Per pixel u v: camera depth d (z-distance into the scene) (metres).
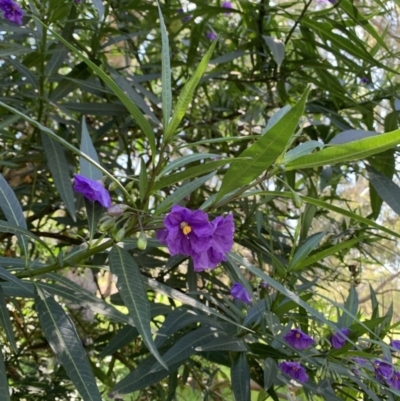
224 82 0.97
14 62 0.57
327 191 1.04
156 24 0.80
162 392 0.75
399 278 1.10
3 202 0.38
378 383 0.44
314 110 0.75
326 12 0.70
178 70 1.04
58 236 0.81
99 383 0.98
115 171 0.87
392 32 0.99
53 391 0.74
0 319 0.33
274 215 0.86
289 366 0.47
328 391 0.46
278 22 0.94
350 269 0.80
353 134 0.42
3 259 0.37
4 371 0.29
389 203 0.60
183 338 0.44
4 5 0.52
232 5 0.96
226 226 0.32
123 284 0.30
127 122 0.80
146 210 0.32
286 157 0.32
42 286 0.36
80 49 0.67
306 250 0.46
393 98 0.74
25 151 0.70
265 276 0.37
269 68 0.80
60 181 0.51
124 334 0.50
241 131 0.86
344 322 0.48
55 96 0.61
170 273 0.72
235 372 0.44
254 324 0.49
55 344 0.31
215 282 0.69
